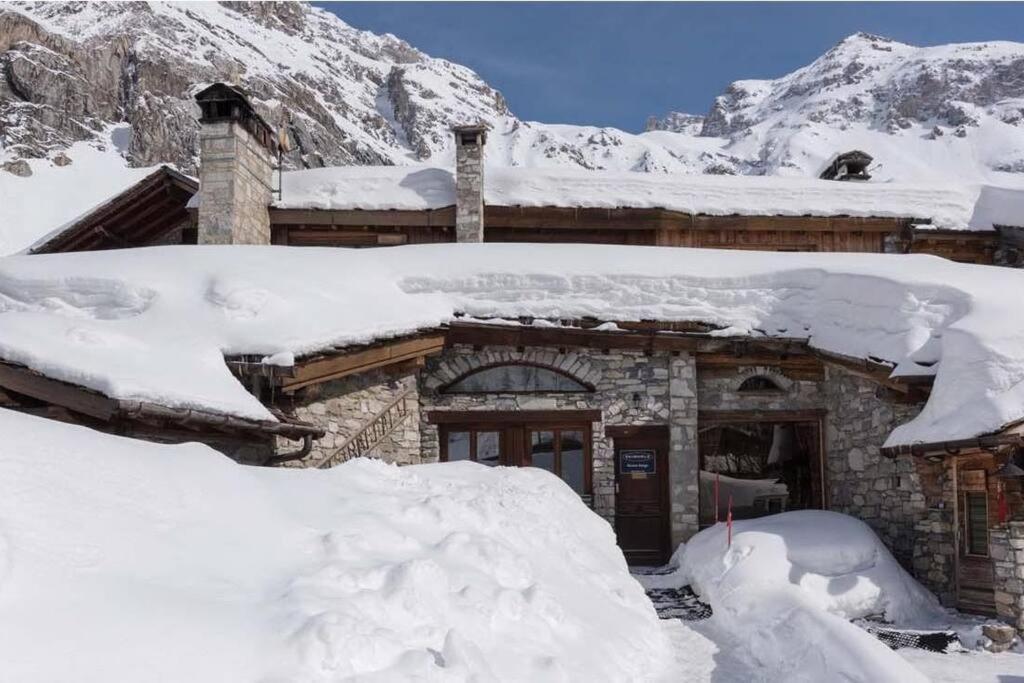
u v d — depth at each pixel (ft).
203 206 48.06
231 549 14.84
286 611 13.34
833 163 69.62
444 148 333.62
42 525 12.55
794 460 54.24
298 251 43.14
